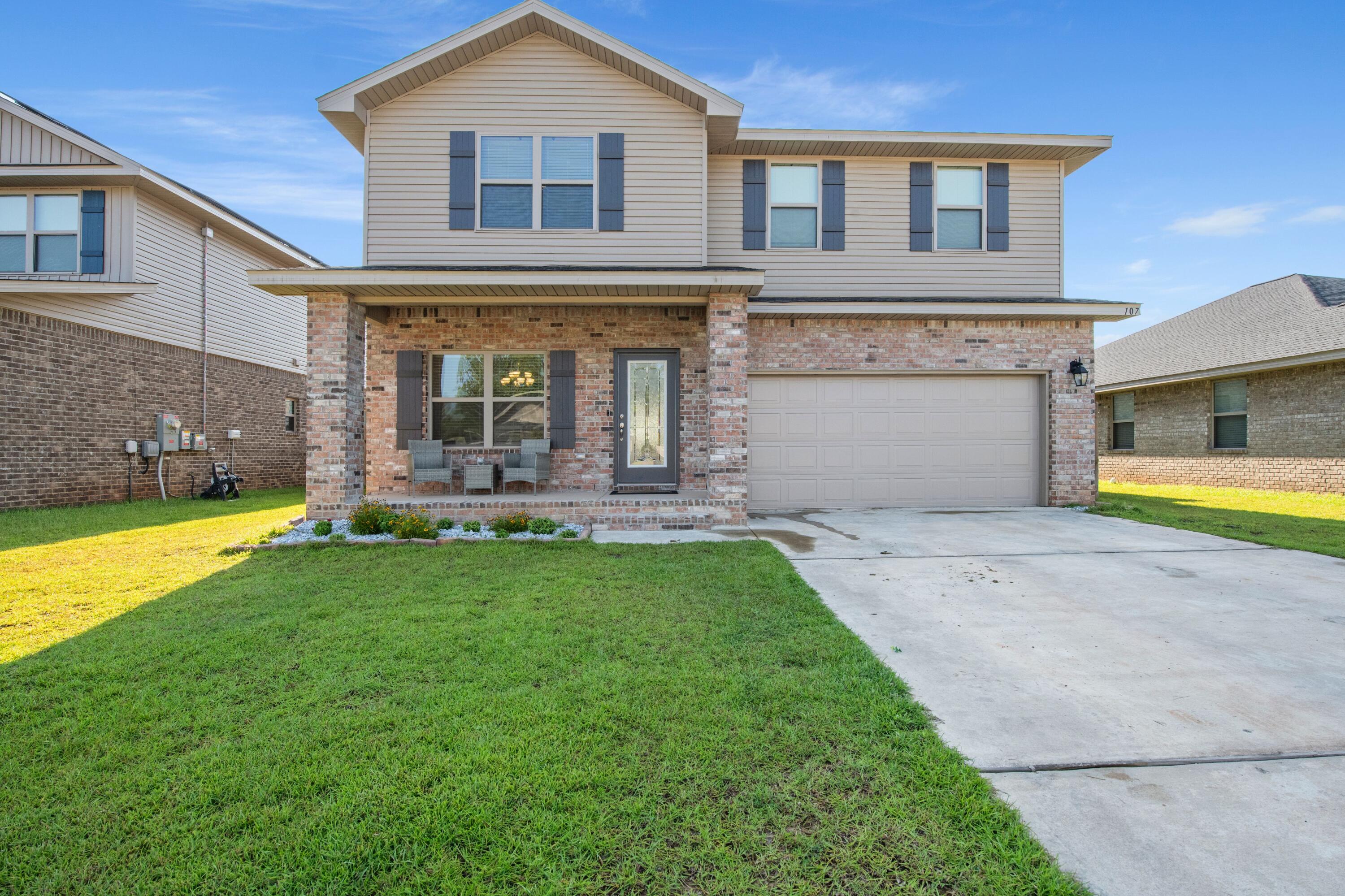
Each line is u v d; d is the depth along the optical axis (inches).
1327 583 210.1
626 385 380.2
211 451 535.2
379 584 204.8
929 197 401.7
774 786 91.0
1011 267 404.5
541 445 374.6
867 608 184.1
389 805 86.0
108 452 440.8
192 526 329.7
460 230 348.5
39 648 146.9
